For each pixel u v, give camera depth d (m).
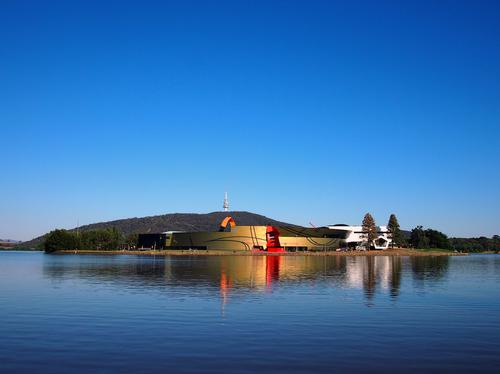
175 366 22.95
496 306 42.91
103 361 23.77
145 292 53.16
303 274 84.69
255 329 31.53
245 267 107.00
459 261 168.25
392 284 65.44
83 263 132.62
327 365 23.27
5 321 34.22
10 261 150.62
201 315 36.97
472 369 22.84
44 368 22.59
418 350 26.22
